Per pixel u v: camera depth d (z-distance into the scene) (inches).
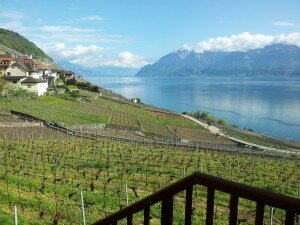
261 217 148.0
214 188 163.3
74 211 1064.8
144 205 192.2
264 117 7455.7
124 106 5733.3
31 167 1658.5
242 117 7460.6
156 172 1870.1
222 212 1235.9
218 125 5492.1
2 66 5275.6
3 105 3816.4
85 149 2329.0
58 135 2861.7
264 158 2689.5
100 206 1174.3
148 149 2544.3
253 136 4864.7
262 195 145.9
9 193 1109.7
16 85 4982.8
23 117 3376.0
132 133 3582.7
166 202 183.9
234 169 2122.3
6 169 1428.4
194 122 5339.6
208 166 2126.0
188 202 175.9
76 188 1352.1
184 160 2257.6
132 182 1598.2
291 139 5383.9
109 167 1881.2
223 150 2869.1
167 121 4982.8
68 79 6993.1
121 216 204.4
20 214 935.7
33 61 6358.3
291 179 2011.6
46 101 4665.4
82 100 5300.2
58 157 1975.9
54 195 1212.5
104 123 3880.4
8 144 2225.6
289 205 138.2
